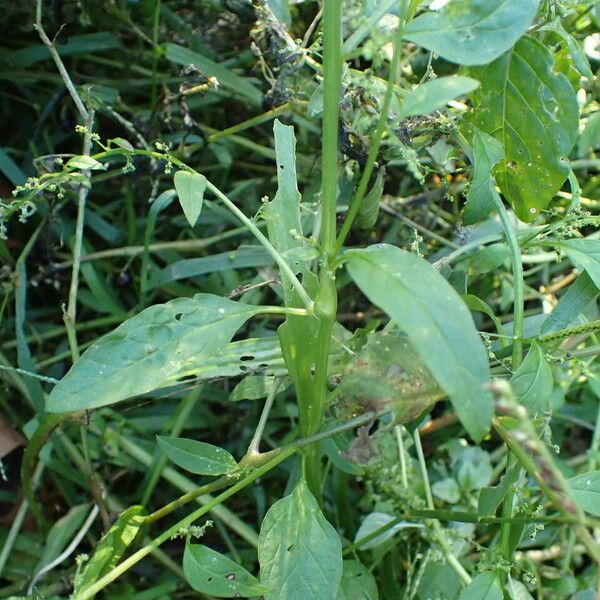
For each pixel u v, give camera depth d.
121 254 0.52
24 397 0.48
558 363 0.35
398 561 0.43
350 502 0.47
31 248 0.53
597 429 0.45
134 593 0.43
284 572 0.30
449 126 0.38
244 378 0.37
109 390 0.28
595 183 0.52
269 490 0.49
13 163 0.50
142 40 0.53
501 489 0.30
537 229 0.36
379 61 0.25
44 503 0.48
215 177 0.56
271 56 0.43
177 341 0.29
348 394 0.28
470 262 0.37
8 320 0.51
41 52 0.52
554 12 0.36
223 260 0.48
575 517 0.22
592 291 0.35
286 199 0.33
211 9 0.54
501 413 0.30
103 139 0.54
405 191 0.55
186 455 0.33
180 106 0.47
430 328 0.22
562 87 0.35
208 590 0.29
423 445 0.49
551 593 0.43
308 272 0.32
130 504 0.47
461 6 0.25
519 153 0.38
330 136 0.26
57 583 0.42
